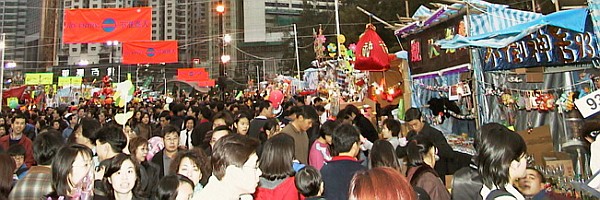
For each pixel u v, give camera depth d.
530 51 5.51
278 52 69.50
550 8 7.96
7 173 2.86
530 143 5.00
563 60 5.18
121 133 3.67
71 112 11.34
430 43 7.13
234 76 62.34
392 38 17.78
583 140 3.80
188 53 75.06
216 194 1.65
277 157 2.96
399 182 1.47
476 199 2.17
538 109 5.57
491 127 2.27
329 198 3.08
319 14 34.47
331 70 13.59
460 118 6.45
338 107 9.20
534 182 2.93
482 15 5.62
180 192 2.84
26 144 5.81
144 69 52.12
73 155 2.61
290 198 2.90
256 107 9.49
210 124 5.98
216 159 1.73
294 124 5.05
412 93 7.94
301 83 19.52
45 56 62.44
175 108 8.75
